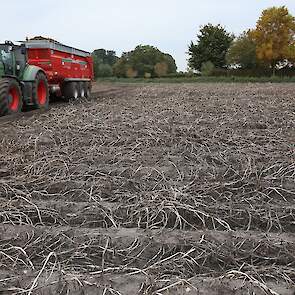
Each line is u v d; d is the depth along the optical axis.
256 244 3.76
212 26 56.12
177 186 5.16
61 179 5.54
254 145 7.12
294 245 3.73
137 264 3.53
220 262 3.54
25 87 12.73
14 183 5.41
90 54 20.17
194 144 7.19
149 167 5.88
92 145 7.44
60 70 15.76
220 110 12.37
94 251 3.71
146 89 27.95
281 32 44.53
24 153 6.99
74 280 3.18
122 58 60.88
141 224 4.25
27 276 3.29
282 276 3.24
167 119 9.90
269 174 5.66
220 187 5.09
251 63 48.06
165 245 3.74
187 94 21.17
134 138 7.73
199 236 3.89
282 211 4.49
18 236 3.99
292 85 32.22
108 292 3.06
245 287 3.08
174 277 3.23
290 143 7.30
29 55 14.74
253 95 19.78
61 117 10.89
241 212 4.41
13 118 11.09
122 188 5.20
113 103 15.70
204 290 3.08
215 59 55.25
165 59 60.91
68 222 4.36
